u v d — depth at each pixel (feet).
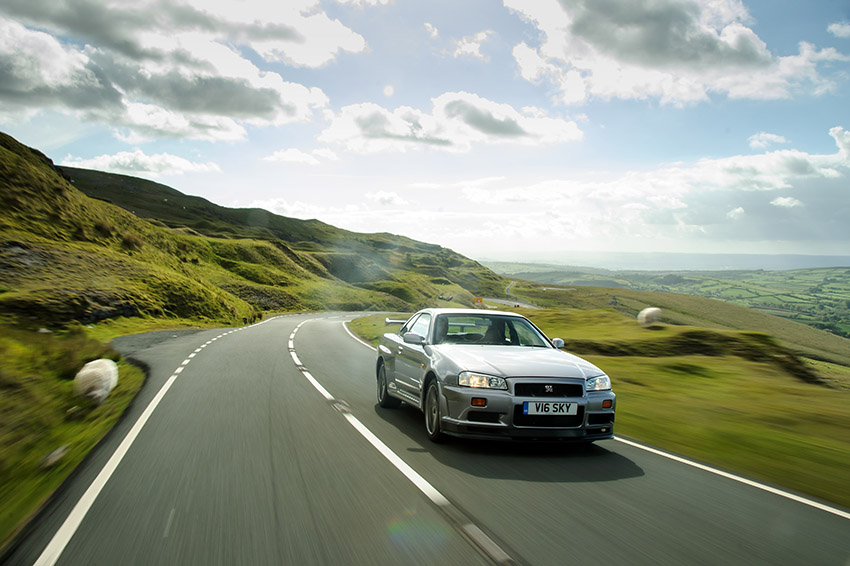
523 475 17.34
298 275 396.98
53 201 135.23
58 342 44.98
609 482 16.84
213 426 23.73
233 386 35.04
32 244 110.83
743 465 20.16
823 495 16.84
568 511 14.08
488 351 22.25
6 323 72.90
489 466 18.29
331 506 14.10
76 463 18.48
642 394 35.37
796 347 425.69
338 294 371.56
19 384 29.09
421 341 23.85
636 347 54.08
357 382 37.68
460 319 25.21
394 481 16.31
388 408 28.60
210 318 125.59
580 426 19.63
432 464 18.31
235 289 281.33
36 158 149.28
